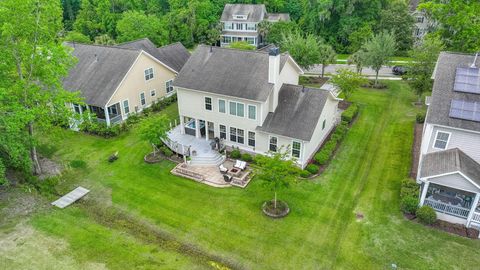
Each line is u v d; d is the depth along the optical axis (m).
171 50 45.25
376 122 35.34
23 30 23.33
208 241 20.45
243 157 28.52
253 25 71.62
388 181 25.56
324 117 29.56
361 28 60.88
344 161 28.36
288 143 27.12
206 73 30.02
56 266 18.48
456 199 22.09
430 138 23.31
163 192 24.98
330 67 56.22
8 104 24.14
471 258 18.75
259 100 26.45
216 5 79.19
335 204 23.36
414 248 19.55
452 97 23.23
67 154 30.17
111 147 31.34
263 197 24.22
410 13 66.75
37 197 24.48
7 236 20.61
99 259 19.03
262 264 18.78
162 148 29.91
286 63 28.84
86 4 72.56
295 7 82.69
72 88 35.19
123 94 35.34
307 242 20.20
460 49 38.66
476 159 22.39
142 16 59.00
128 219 22.39
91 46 38.56
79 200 24.28
